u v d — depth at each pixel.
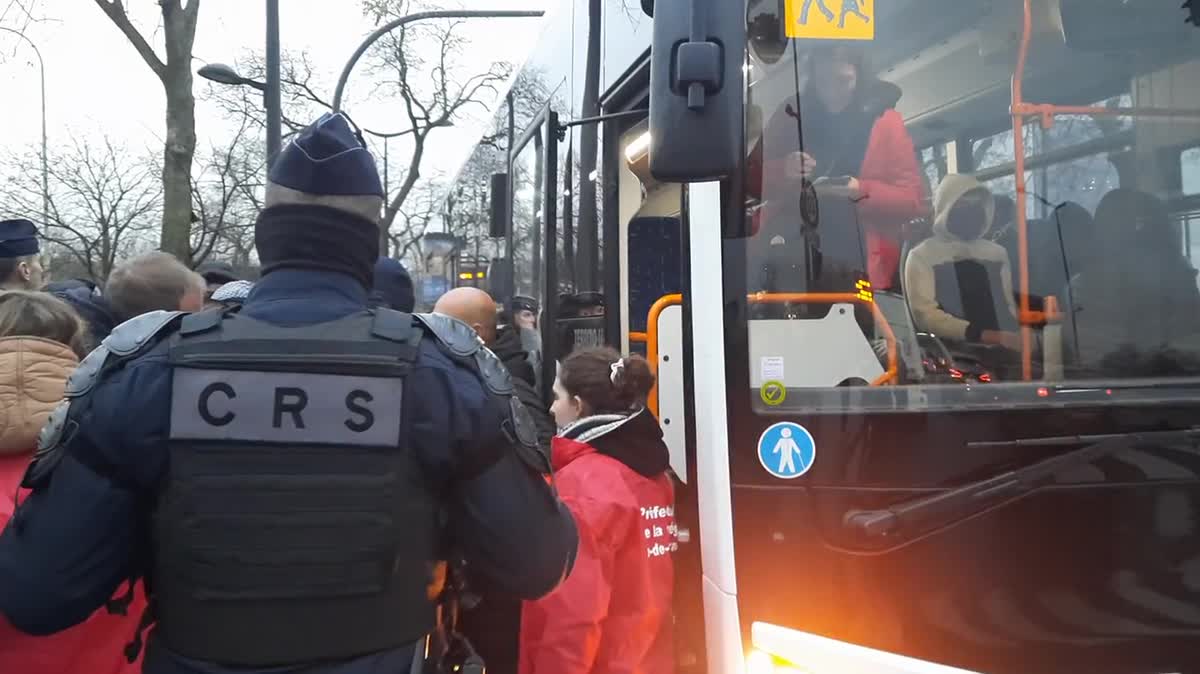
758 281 2.68
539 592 1.97
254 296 1.93
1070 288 2.74
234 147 18.77
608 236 3.97
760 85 2.74
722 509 2.63
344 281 1.95
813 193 2.73
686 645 2.94
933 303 2.72
